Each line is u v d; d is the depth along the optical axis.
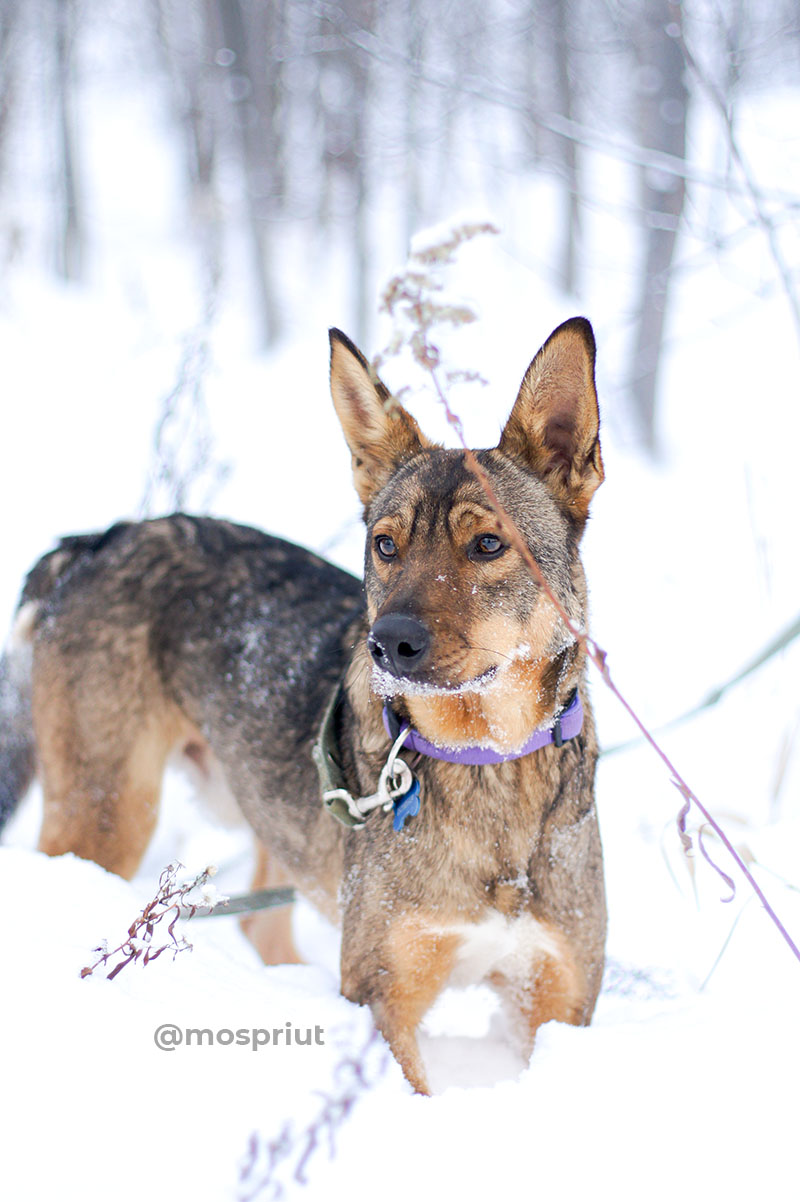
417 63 5.42
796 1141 1.96
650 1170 1.92
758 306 6.70
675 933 3.34
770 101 16.41
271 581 3.76
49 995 2.19
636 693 5.59
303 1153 1.92
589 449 2.74
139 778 3.73
